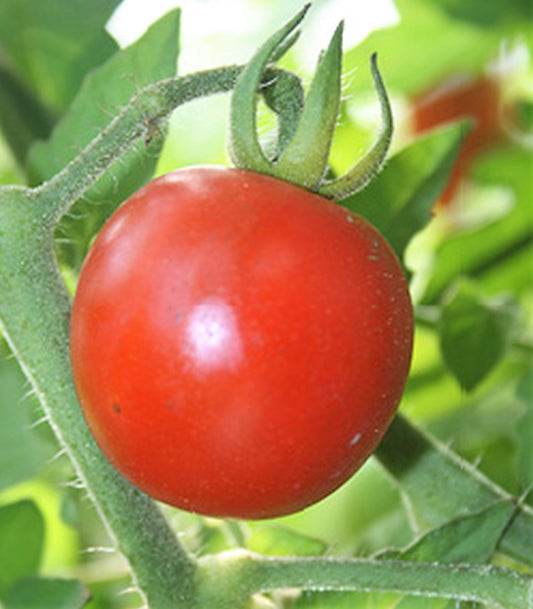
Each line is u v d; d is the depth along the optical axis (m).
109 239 0.16
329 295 0.16
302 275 0.16
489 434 0.27
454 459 0.21
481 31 0.30
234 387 0.16
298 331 0.16
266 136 0.18
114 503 0.18
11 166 0.25
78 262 0.20
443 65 0.30
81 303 0.16
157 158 0.20
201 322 0.16
